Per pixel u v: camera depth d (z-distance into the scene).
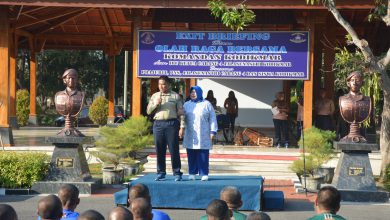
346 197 11.64
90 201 11.20
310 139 12.77
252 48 16.45
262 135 17.89
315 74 21.72
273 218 9.95
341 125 18.89
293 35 16.33
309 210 10.69
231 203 5.88
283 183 13.89
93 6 15.84
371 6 15.41
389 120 13.61
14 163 12.14
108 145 13.62
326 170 13.26
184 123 10.85
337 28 21.64
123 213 4.18
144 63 16.66
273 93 23.83
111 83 27.41
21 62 41.41
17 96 29.58
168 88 10.88
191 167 11.05
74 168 12.10
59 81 44.09
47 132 23.67
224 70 16.55
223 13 12.67
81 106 12.21
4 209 4.13
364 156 11.84
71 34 25.61
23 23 20.02
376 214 10.40
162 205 10.62
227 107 19.12
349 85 12.16
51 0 15.84
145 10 16.55
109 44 26.19
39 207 4.81
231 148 16.86
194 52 16.56
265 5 15.55
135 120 14.13
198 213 10.28
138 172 14.55
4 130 16.56
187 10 18.52
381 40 22.38
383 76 12.88
